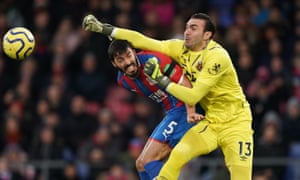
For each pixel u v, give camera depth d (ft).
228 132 92.02
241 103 92.94
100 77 147.84
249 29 150.92
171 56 93.97
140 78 94.38
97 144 136.26
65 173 133.39
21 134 142.92
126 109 144.25
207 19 91.81
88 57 148.36
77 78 148.05
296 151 133.59
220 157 131.23
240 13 152.87
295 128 135.85
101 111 140.77
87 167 132.98
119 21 152.35
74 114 141.38
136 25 152.15
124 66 92.63
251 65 144.56
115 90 147.13
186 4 155.74
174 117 94.53
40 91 149.28
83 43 152.15
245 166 91.81
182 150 91.25
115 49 92.12
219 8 155.02
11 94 147.13
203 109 93.56
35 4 160.56
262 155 131.95
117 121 142.00
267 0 153.99
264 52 147.02
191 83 92.73
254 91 140.56
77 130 140.46
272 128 133.49
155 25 151.74
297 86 142.51
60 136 139.44
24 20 158.61
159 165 93.91
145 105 141.28
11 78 151.94
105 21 153.58
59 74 149.59
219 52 90.99
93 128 140.87
